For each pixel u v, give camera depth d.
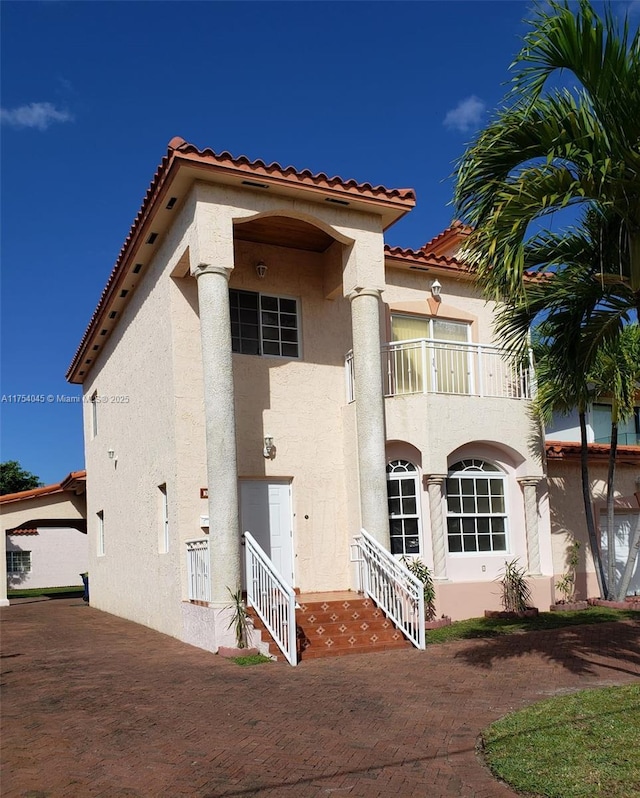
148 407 15.55
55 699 8.83
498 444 15.38
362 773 6.18
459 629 13.36
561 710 7.60
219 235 12.49
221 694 8.84
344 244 14.13
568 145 7.61
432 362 15.55
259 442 14.35
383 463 13.51
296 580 14.28
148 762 6.48
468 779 6.02
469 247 8.74
